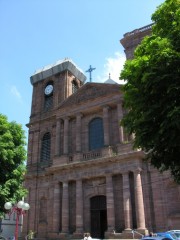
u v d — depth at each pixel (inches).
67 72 1699.1
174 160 532.4
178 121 452.8
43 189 1435.8
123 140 1244.5
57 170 1348.4
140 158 1164.5
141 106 552.4
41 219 1386.6
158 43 535.2
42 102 1701.5
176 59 508.7
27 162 1565.0
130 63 590.6
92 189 1258.0
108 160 1205.1
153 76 514.6
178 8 583.8
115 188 1197.1
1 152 943.0
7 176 954.1
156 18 616.7
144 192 1133.1
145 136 540.4
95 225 1220.5
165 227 1066.1
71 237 1199.6
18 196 952.9
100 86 1419.8
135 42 1550.2
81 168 1286.9
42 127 1610.5
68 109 1480.1
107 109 1348.4
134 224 1097.4
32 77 1806.1
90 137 1396.4
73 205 1289.4
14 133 1043.9
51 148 1505.9
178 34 541.3
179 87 483.8
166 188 1117.7
